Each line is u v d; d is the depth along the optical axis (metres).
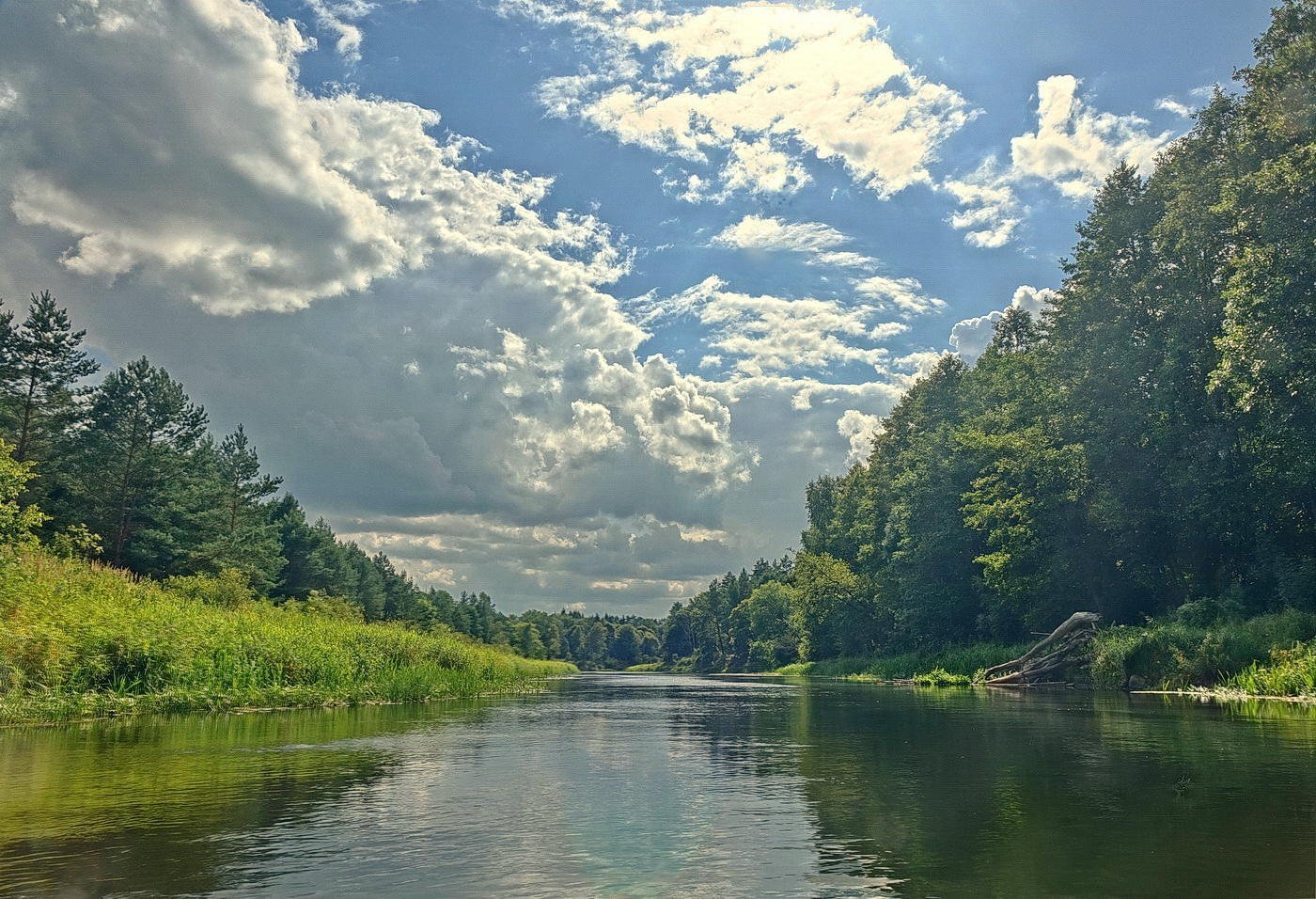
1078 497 42.91
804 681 64.75
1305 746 12.84
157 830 7.84
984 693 33.25
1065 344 42.72
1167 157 39.88
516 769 11.82
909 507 62.25
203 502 59.41
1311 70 29.73
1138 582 43.03
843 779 10.90
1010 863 6.58
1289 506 34.69
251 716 20.16
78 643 19.97
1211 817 8.06
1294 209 28.38
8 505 27.52
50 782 10.28
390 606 127.38
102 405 54.97
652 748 14.56
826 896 5.83
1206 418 36.44
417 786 10.34
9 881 6.19
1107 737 14.59
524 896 5.88
